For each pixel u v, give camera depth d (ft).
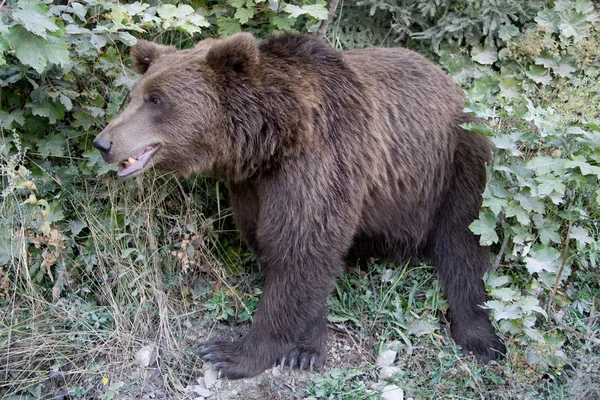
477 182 13.24
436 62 17.22
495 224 12.37
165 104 10.98
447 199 13.44
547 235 12.28
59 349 12.01
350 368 12.27
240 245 14.71
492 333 12.69
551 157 12.42
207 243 14.21
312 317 12.02
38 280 12.66
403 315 13.14
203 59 11.27
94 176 13.61
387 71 12.95
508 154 12.21
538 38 16.44
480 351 12.57
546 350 11.75
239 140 11.32
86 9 12.53
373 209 12.81
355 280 13.88
